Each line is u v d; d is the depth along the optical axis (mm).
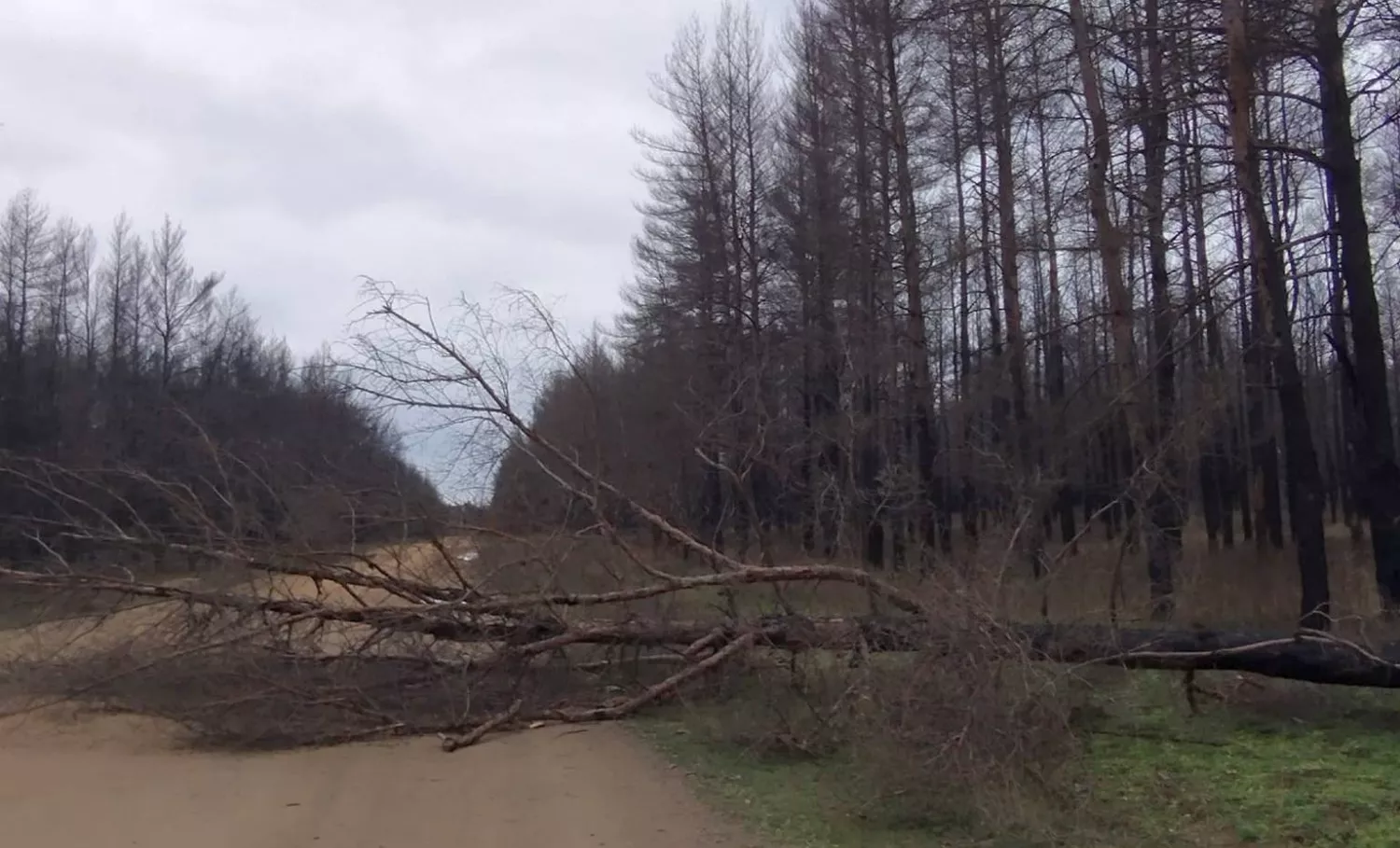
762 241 29781
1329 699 11016
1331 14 14672
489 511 11836
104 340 35281
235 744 10266
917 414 22531
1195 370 19094
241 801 8062
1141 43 16453
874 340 22938
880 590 10727
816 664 10281
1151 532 12500
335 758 9711
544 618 11297
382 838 7066
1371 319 14695
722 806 7914
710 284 28578
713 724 10430
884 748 7590
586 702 11438
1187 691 10953
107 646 10523
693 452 13844
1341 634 11664
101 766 9367
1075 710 9430
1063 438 16641
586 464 12430
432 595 11312
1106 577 12406
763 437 13820
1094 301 27703
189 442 11227
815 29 29391
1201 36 15727
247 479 11102
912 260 23719
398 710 10891
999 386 21297
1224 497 29828
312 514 11078
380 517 11406
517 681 11273
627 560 12047
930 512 17656
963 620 7996
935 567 9930
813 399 24016
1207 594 14383
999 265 23203
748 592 11883
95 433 20688
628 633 11336
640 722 11125
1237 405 23891
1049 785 7547
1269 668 10438
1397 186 21516
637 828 7316
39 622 10711
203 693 10273
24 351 31297
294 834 7141
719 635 11141
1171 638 10609
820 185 26516
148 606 10719
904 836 7160
